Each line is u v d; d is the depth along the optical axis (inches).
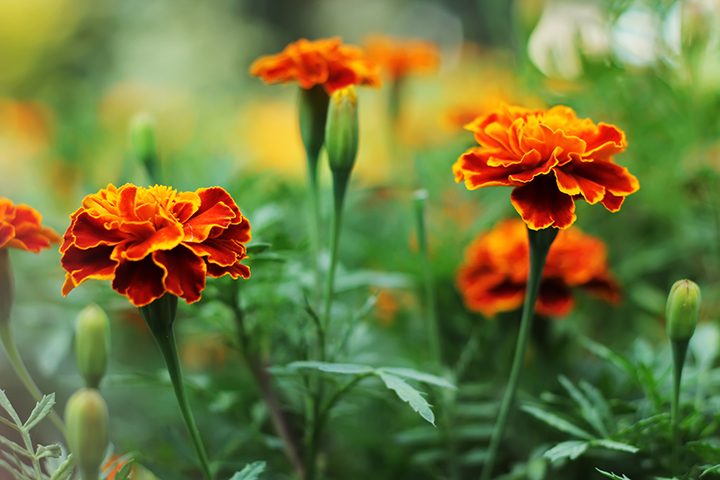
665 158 24.3
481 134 19.1
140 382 20.5
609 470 20.3
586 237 23.1
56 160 32.2
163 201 17.8
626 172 18.5
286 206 23.7
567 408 21.0
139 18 81.0
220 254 17.6
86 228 17.6
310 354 20.8
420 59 31.0
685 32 23.4
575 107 25.0
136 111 41.9
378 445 21.7
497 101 30.0
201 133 37.2
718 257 24.0
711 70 24.4
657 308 24.1
